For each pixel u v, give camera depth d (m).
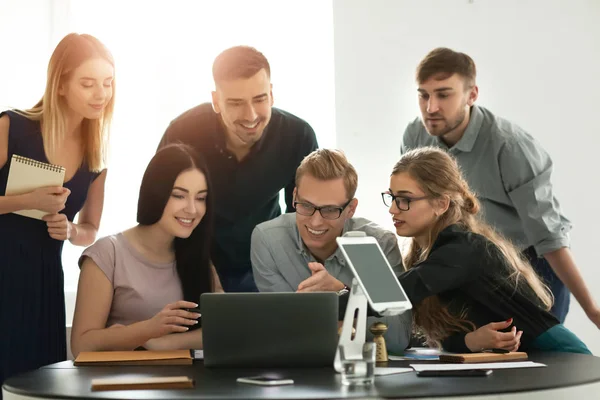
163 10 4.04
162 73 4.03
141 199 2.49
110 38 4.02
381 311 1.67
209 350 1.83
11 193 2.78
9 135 2.93
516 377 1.63
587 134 4.04
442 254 2.12
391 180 2.32
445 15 4.03
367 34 4.03
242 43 4.08
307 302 1.83
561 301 3.17
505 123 3.17
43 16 3.97
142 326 2.20
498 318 2.21
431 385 1.52
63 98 3.01
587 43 4.03
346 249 1.72
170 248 2.56
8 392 1.57
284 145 3.44
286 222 2.68
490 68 4.04
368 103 4.04
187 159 2.51
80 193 3.10
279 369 1.81
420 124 3.38
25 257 2.89
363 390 1.46
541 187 3.12
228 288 3.46
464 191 2.37
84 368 1.87
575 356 2.03
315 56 4.12
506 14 4.02
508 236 3.15
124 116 4.02
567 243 3.11
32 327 2.91
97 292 2.44
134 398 1.38
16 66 3.91
